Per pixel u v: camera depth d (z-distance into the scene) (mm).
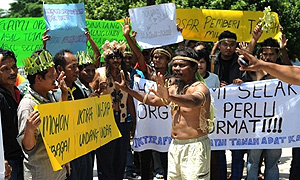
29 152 4465
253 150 7098
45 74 4535
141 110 6848
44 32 7055
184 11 8445
